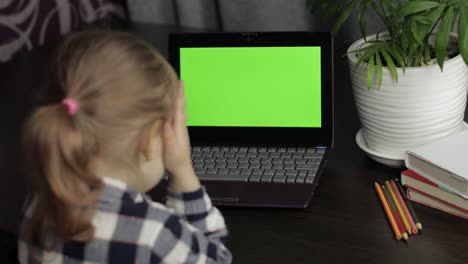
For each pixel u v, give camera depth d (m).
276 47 1.16
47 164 0.69
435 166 1.01
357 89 1.11
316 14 1.73
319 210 1.05
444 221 1.00
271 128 1.18
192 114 1.20
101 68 0.71
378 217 1.03
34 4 1.77
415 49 1.04
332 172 1.15
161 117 0.76
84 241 0.74
